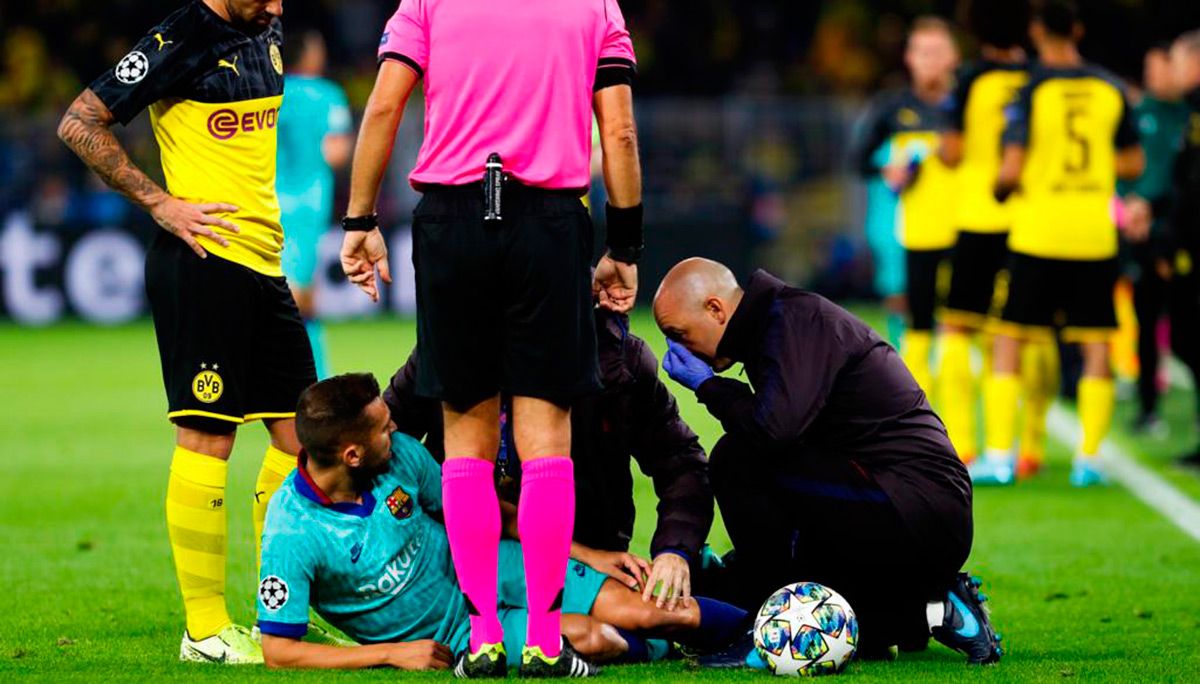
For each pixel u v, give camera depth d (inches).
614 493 646.5
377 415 597.6
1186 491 1172.5
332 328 2576.3
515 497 638.5
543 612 578.2
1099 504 1115.9
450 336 575.5
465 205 565.0
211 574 643.5
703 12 3326.8
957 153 1273.4
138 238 2770.7
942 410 1307.8
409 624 626.5
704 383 628.7
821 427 623.8
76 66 3117.6
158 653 660.7
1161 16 2984.7
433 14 576.4
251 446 1424.7
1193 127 1296.8
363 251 596.1
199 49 633.6
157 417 1603.1
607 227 600.4
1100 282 1189.1
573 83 571.8
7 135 2716.5
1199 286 1337.4
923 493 614.2
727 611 636.7
